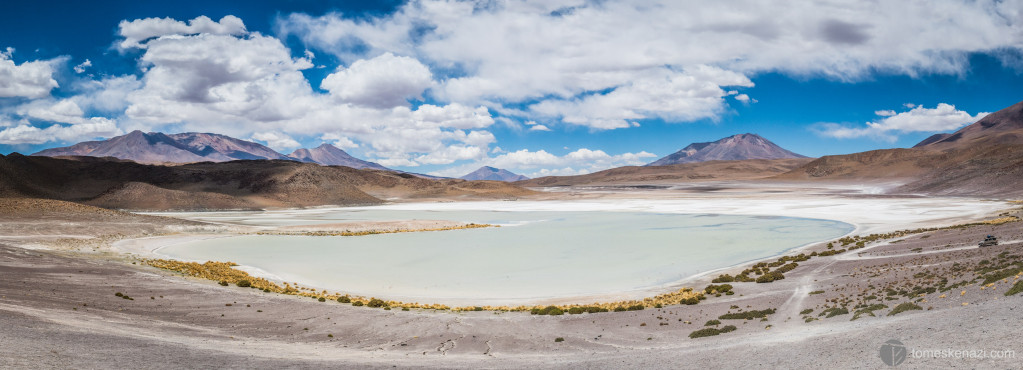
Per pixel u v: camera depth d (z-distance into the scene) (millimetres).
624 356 16906
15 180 166375
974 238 47062
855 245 57656
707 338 20953
